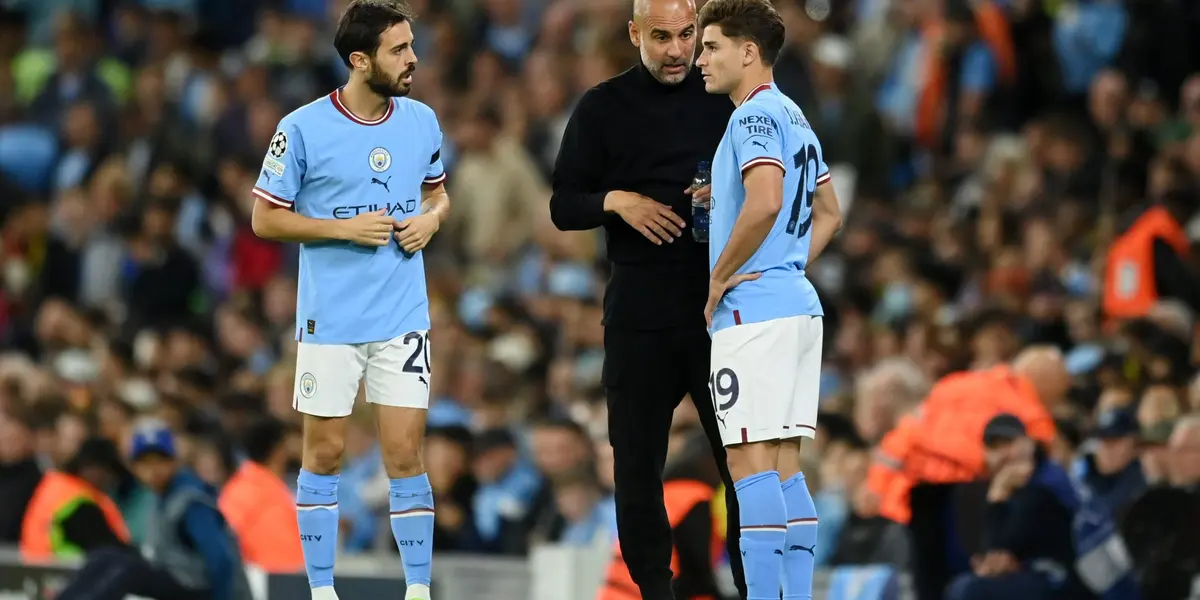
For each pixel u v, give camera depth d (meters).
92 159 61.44
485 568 32.00
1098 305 38.41
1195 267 38.75
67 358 50.22
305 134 21.95
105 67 66.56
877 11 54.94
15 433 37.38
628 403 23.17
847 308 42.31
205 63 65.94
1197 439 28.45
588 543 34.78
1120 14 50.34
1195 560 27.97
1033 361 31.81
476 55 61.03
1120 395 32.00
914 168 51.62
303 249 22.52
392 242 22.39
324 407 22.27
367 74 21.98
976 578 27.41
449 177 55.81
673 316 22.80
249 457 36.19
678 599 26.69
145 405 43.69
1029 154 46.09
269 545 33.34
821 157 22.20
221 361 48.88
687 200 22.73
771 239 21.09
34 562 32.75
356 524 39.06
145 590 30.56
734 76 21.34
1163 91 48.94
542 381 43.31
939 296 41.97
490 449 37.91
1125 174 41.47
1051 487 27.42
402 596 29.33
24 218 57.81
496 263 52.41
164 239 54.84
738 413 20.89
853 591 29.36
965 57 50.88
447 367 44.16
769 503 20.75
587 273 49.19
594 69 55.91
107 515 32.88
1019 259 41.03
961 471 28.50
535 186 53.44
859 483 31.88
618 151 22.97
